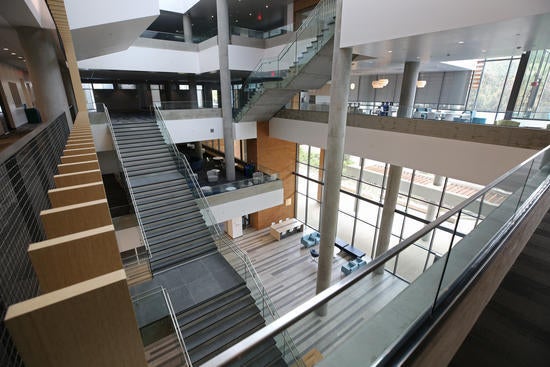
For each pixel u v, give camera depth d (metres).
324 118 8.71
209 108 10.48
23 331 0.76
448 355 1.85
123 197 9.38
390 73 13.30
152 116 10.85
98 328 0.87
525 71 7.67
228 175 11.08
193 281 6.11
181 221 7.46
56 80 7.93
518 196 2.69
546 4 3.14
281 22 14.31
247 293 5.98
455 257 1.84
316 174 12.28
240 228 11.91
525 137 4.78
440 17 4.00
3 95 9.27
